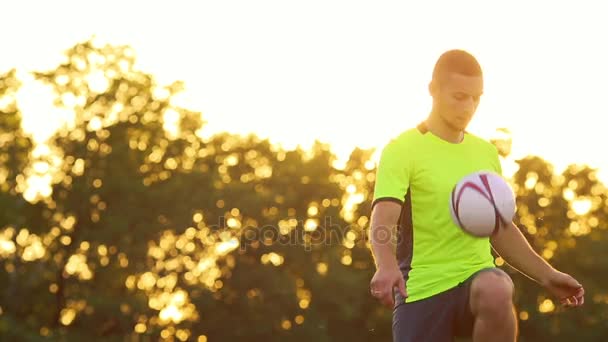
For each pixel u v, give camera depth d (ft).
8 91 251.39
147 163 261.85
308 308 243.40
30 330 231.50
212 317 245.65
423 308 23.61
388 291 22.30
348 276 244.42
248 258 254.06
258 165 276.62
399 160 23.44
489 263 23.75
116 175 244.63
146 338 239.50
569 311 246.47
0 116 251.80
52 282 247.70
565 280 24.22
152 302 251.19
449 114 23.31
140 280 252.83
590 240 259.80
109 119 253.85
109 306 232.53
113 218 239.91
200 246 252.21
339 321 247.91
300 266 255.09
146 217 245.65
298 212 267.18
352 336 248.73
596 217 284.61
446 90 23.21
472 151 23.88
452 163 23.63
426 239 23.65
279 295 241.55
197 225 248.52
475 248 23.54
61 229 248.11
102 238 239.91
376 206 23.21
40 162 252.21
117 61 254.88
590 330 244.01
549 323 242.99
